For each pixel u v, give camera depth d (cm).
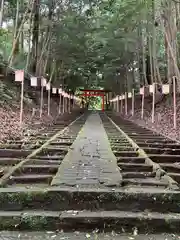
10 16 2380
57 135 1279
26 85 2325
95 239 397
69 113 3631
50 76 3192
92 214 443
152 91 1969
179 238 406
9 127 1305
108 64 4181
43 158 793
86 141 1130
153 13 2092
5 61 2036
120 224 429
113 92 5716
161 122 1867
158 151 945
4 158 789
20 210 467
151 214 450
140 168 699
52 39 2927
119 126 1894
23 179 576
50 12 2530
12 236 405
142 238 404
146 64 2991
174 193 475
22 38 2714
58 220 428
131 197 476
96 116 3391
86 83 5447
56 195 478
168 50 1914
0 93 1772
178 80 1588
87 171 639
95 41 3550
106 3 2409
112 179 571
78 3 2639
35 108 2220
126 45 3144
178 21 1833
